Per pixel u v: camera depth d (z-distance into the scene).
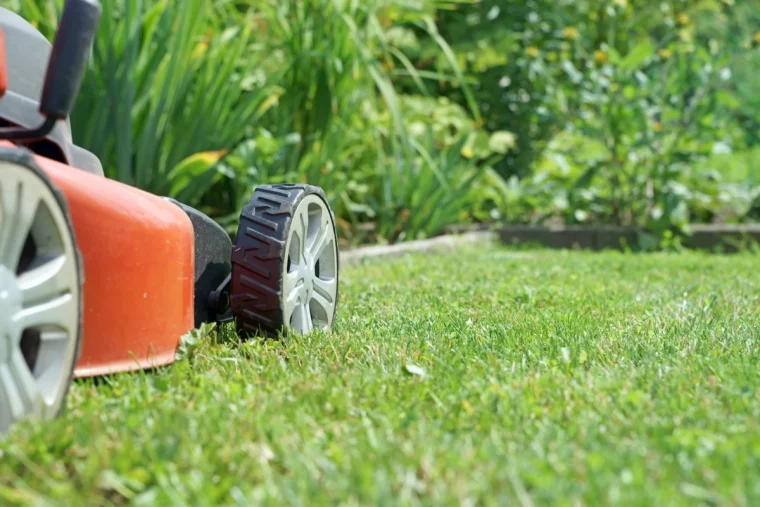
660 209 11.65
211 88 6.87
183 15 6.55
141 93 6.63
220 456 2.16
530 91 12.53
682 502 1.81
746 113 13.43
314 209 3.92
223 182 8.12
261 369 3.17
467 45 12.22
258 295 3.59
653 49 11.97
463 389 2.84
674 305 5.09
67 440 2.21
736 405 2.63
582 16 13.60
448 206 10.16
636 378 3.00
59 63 2.41
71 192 2.78
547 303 5.22
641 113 11.55
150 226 3.02
